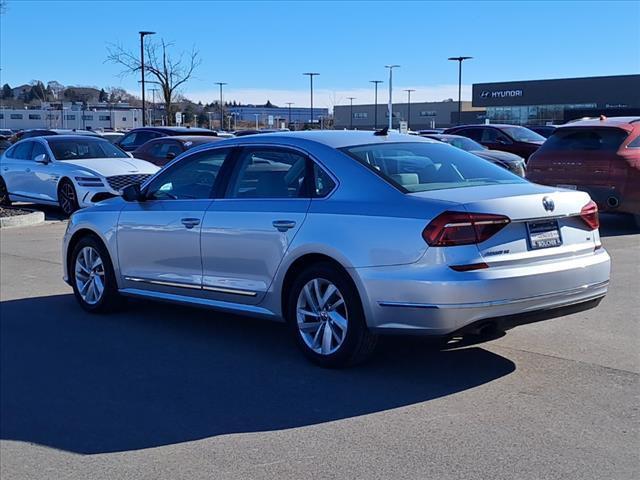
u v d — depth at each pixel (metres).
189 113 71.19
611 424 4.68
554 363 5.85
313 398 5.29
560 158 12.39
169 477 4.23
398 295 5.21
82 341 6.88
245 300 6.31
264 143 6.43
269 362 6.11
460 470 4.13
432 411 4.97
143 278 7.18
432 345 6.36
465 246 5.09
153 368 6.09
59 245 12.27
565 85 62.16
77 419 5.14
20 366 6.23
